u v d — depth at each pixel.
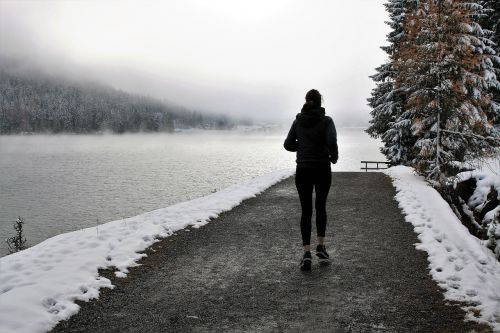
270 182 14.24
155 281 4.73
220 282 4.71
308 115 4.97
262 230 7.35
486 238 7.55
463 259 5.33
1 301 3.76
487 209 9.92
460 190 11.71
